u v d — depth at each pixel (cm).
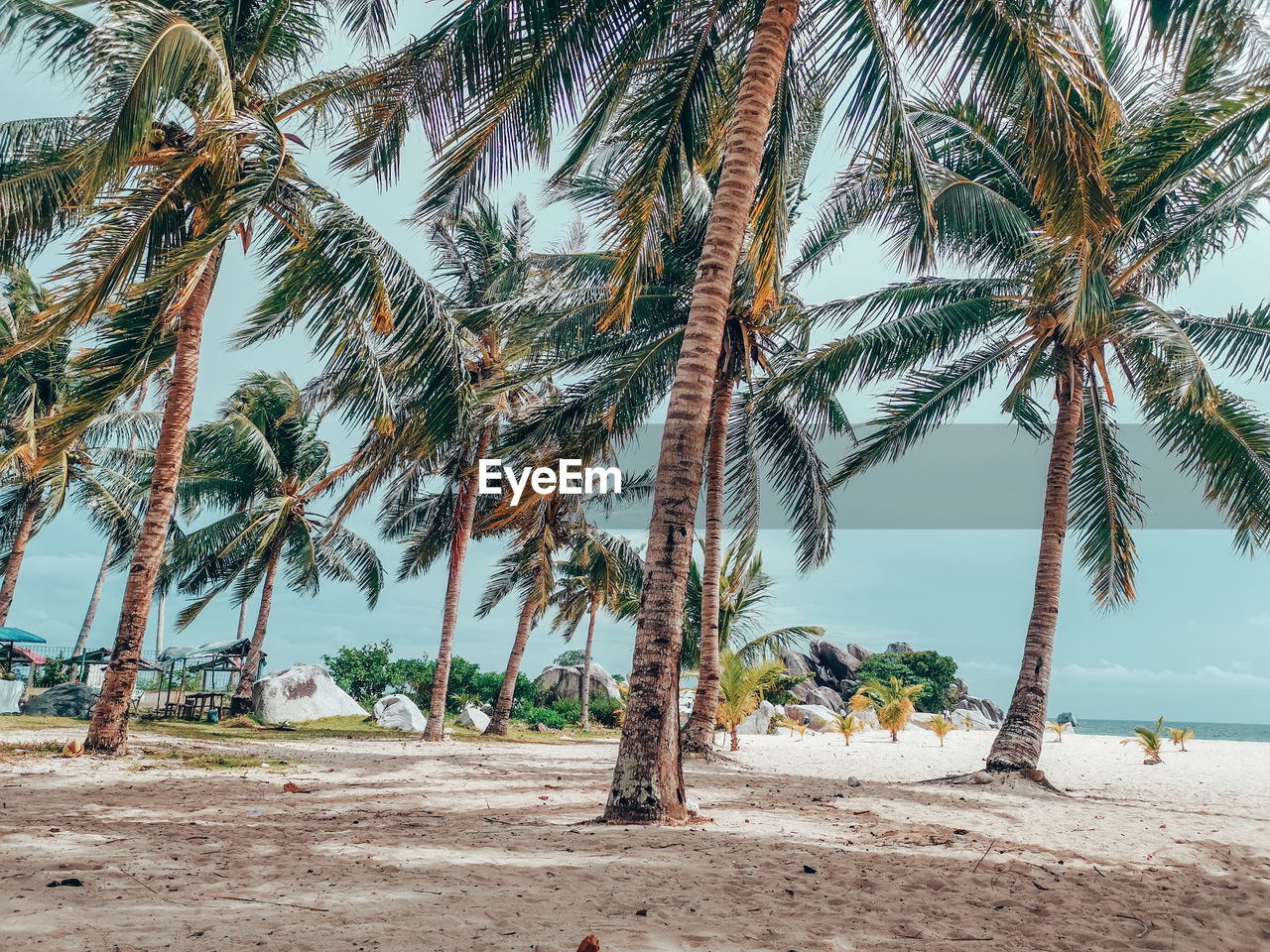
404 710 2470
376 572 2897
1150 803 1140
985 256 1405
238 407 2564
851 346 1352
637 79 940
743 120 756
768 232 962
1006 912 465
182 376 1230
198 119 1199
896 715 2795
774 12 778
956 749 2420
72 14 1218
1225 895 553
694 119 920
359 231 1117
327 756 1398
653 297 1600
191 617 2706
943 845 682
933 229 1114
